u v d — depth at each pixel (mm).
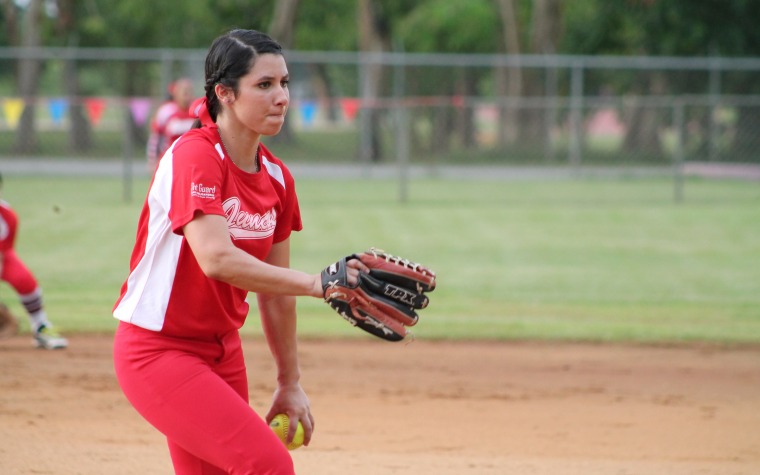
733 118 99000
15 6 129125
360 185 87812
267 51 11180
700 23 114438
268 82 11156
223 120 11461
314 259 46062
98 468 18484
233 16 148375
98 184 83688
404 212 66688
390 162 99312
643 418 22906
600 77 115312
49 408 22969
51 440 20344
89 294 37656
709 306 36969
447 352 30016
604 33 133625
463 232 56938
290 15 117312
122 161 92375
